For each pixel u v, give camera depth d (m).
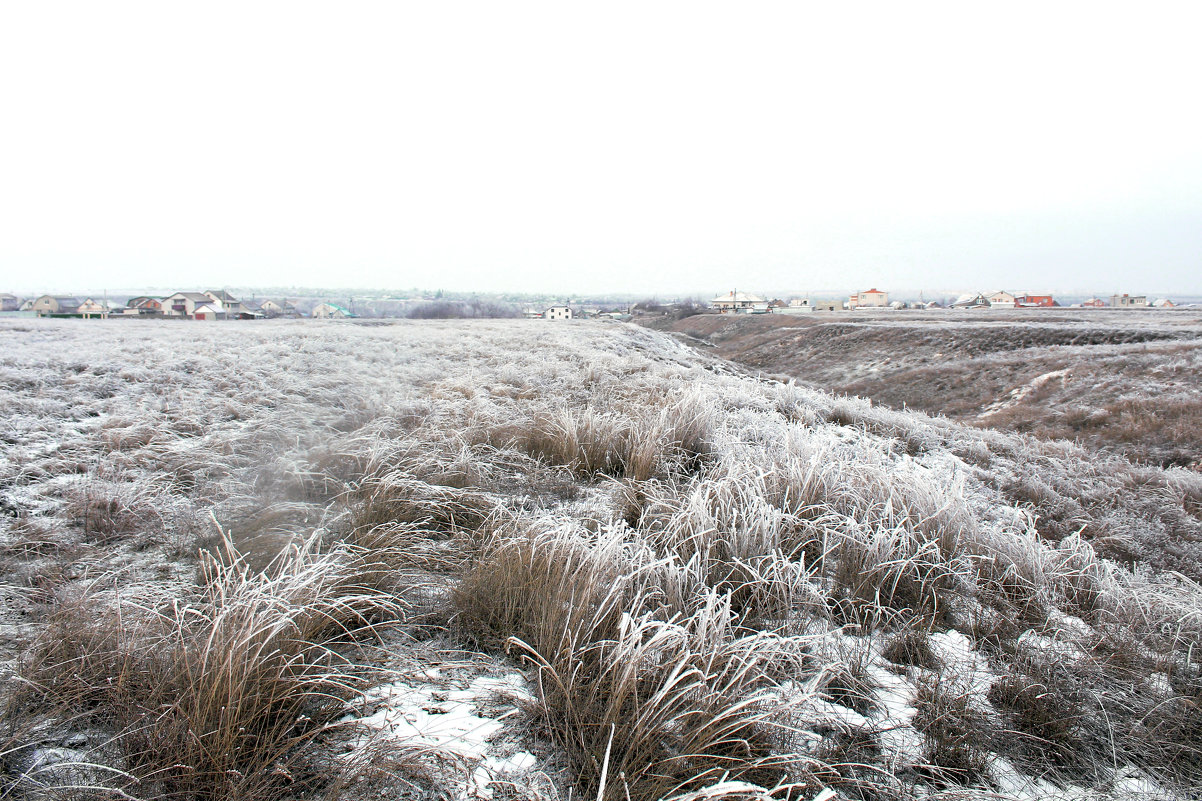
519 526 3.94
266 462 5.33
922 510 4.50
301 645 2.45
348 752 2.04
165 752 1.89
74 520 3.86
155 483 4.58
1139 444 17.00
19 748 1.86
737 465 5.00
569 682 2.33
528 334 26.00
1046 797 2.21
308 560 3.12
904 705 2.63
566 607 2.80
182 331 25.06
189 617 2.70
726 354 73.81
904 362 47.69
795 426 7.45
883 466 5.82
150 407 7.36
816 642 2.93
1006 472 7.99
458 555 3.69
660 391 10.36
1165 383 24.30
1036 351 36.91
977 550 4.20
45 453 5.28
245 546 3.40
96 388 8.42
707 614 2.67
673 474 5.51
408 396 8.80
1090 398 25.30
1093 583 3.99
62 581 3.07
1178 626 3.41
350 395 8.82
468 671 2.61
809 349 61.84
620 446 6.21
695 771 2.05
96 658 2.27
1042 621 3.53
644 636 2.79
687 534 3.87
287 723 2.11
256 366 11.55
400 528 3.84
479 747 2.14
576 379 11.16
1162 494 7.87
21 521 3.70
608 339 25.41
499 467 5.70
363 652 2.64
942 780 2.20
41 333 21.30
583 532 3.82
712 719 2.16
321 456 5.32
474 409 7.47
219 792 1.80
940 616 3.41
